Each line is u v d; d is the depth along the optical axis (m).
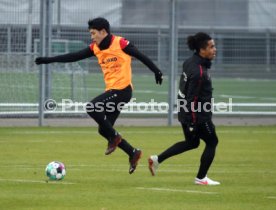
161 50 75.69
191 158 47.50
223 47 83.12
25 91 70.56
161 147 53.72
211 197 32.22
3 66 69.94
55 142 56.38
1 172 40.09
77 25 71.25
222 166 43.62
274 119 76.50
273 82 111.31
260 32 82.56
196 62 34.97
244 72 84.50
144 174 39.81
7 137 59.56
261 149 52.84
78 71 71.56
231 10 125.38
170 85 70.56
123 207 29.62
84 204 30.27
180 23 125.44
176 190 34.16
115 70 37.09
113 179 37.81
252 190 34.34
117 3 75.75
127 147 37.03
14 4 69.62
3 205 29.91
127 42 37.16
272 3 81.81
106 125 36.56
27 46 70.12
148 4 110.62
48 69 69.38
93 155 48.78
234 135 62.88
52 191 33.62
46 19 68.31
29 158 46.84
